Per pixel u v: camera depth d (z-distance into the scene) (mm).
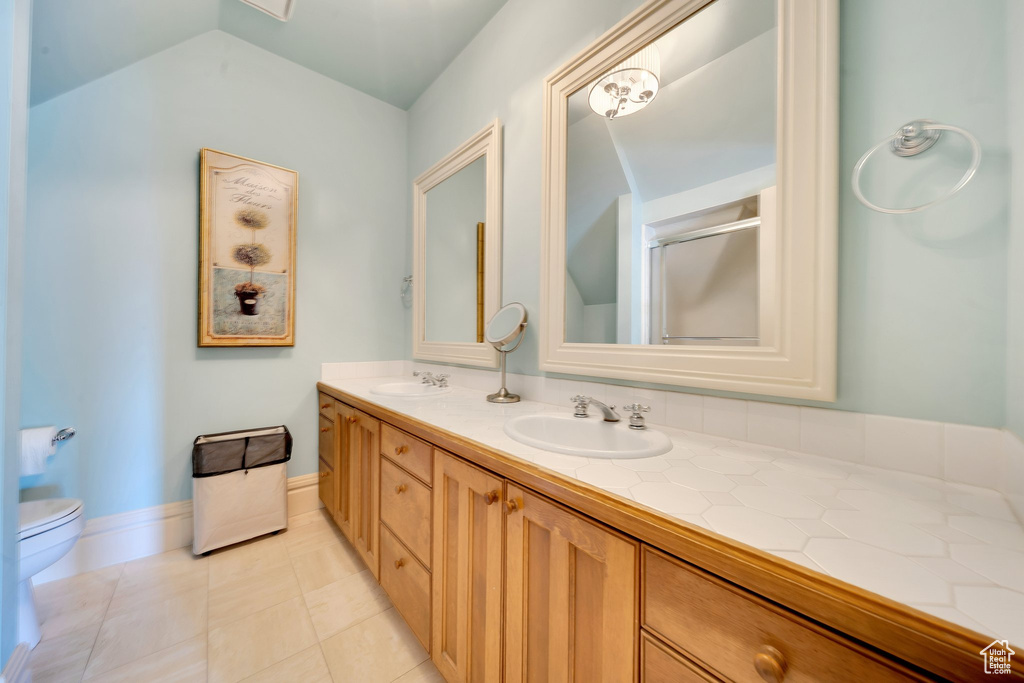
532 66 1487
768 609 416
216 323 1773
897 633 333
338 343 2203
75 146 1484
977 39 618
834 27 742
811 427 799
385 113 2387
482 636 867
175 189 1699
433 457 1050
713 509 542
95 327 1532
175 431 1705
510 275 1606
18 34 841
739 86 905
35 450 1312
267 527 1780
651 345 1089
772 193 844
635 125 1128
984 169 611
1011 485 563
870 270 725
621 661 564
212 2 1595
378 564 1354
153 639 1179
